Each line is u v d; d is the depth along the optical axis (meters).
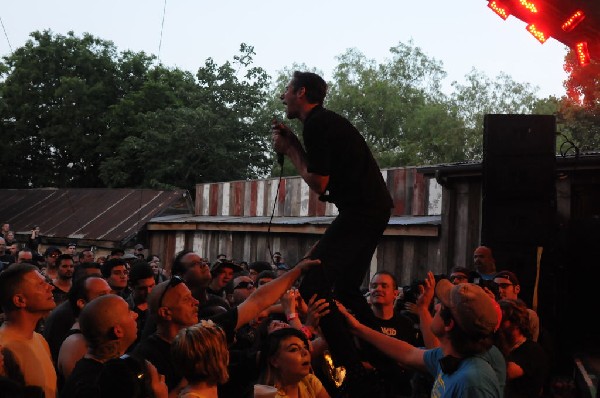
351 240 4.62
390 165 37.72
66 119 41.62
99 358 4.43
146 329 5.33
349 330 4.66
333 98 42.69
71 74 43.09
